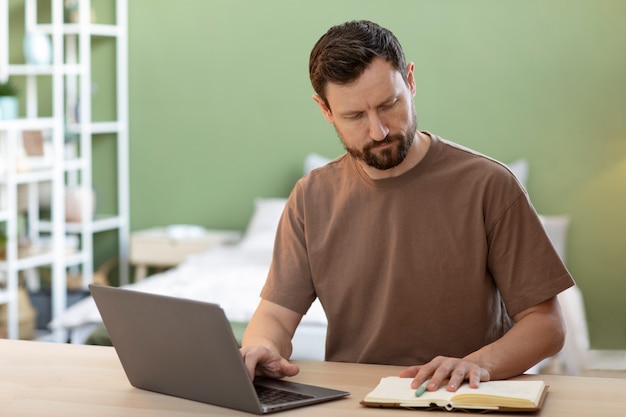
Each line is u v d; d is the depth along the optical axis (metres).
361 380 1.81
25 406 1.65
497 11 5.08
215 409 1.62
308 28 5.42
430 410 1.58
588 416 1.53
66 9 5.63
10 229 4.92
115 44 5.75
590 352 5.00
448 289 2.04
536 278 1.96
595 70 4.96
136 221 5.85
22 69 5.40
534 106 5.06
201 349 1.59
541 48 5.04
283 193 5.57
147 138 5.78
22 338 5.06
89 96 5.62
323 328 3.51
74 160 5.60
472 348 2.06
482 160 2.05
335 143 5.46
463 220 2.02
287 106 5.52
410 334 2.08
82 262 5.66
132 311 1.68
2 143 5.16
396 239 2.06
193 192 5.73
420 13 5.20
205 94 5.65
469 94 5.16
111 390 1.75
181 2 5.62
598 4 4.93
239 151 5.62
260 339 2.03
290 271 2.18
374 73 1.83
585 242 5.03
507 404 1.54
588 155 5.00
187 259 4.87
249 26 5.52
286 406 1.60
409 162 2.06
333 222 2.13
